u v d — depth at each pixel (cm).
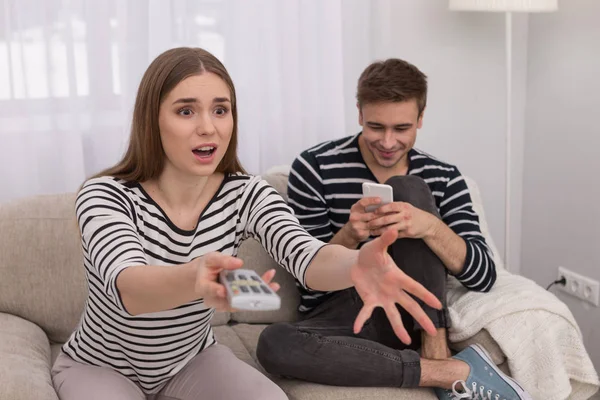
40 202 197
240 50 239
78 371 152
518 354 177
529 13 279
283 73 246
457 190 202
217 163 137
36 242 191
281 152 251
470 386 172
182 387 155
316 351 171
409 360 172
